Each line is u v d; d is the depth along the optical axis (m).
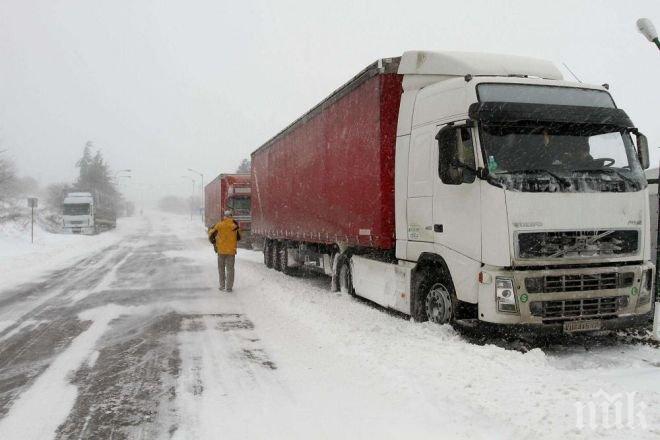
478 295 6.39
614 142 6.66
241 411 4.85
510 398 4.67
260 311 9.70
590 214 6.28
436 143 7.23
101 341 7.61
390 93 8.37
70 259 21.73
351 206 9.64
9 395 5.35
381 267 8.91
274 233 15.88
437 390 5.10
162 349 7.09
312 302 10.05
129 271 17.02
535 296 6.07
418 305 7.79
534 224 6.11
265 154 17.16
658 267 6.91
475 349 6.07
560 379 5.11
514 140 6.39
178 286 13.25
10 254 22.89
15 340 7.72
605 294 6.28
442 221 7.07
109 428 4.50
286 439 4.25
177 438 4.30
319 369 6.06
